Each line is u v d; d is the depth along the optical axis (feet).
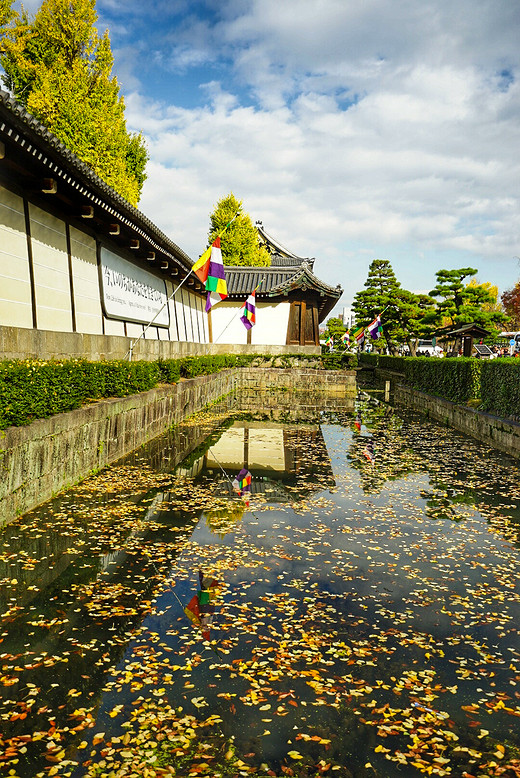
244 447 39.27
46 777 8.33
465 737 9.53
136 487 26.27
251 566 17.15
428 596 15.34
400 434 48.60
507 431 39.45
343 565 17.51
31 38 68.23
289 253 169.17
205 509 23.27
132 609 13.98
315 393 92.02
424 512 24.04
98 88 71.72
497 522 22.66
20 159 26.71
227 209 133.90
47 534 19.11
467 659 12.09
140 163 92.02
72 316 37.42
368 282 149.18
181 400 50.52
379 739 9.40
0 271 28.22
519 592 15.79
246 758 8.84
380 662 11.85
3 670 11.18
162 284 64.59
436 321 125.59
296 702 10.34
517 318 168.25
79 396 27.12
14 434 19.72
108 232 41.09
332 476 30.94
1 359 26.43
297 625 13.37
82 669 11.25
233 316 101.71
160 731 9.43
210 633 12.85
